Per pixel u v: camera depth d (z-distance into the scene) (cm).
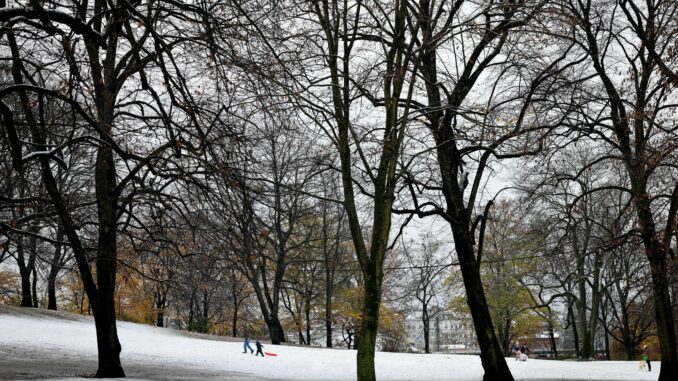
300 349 3956
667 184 2141
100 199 1880
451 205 1966
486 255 4566
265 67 1247
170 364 2734
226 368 2673
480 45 1872
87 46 1605
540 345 8812
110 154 1898
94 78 1383
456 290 5066
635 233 2073
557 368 3120
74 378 1775
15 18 1018
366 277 1456
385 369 2861
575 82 1836
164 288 2872
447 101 1889
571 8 1828
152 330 4584
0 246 1620
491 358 1930
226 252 1630
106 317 1878
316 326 5869
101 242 1881
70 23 1023
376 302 1442
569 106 1845
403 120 1517
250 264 1572
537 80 1762
